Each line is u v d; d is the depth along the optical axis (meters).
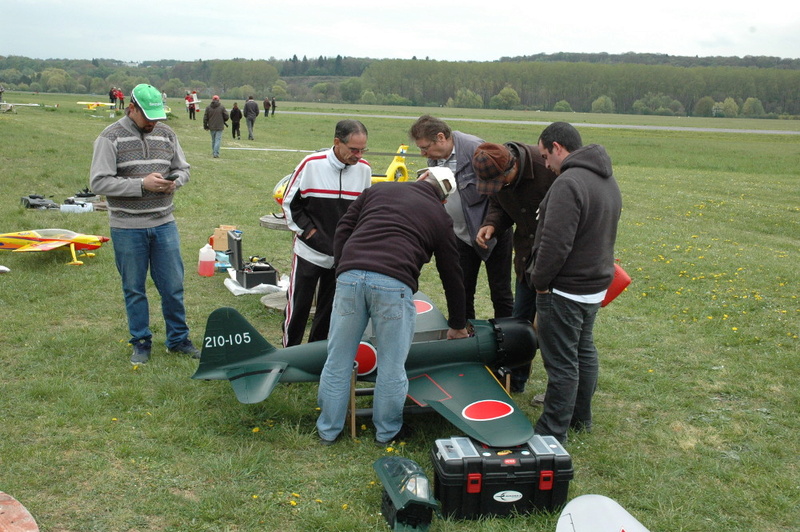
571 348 3.86
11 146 17.12
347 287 3.67
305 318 4.75
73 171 14.18
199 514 3.12
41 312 5.87
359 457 3.77
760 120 127.06
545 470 3.23
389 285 3.61
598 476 3.71
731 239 11.88
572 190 3.59
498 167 3.97
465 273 4.88
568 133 3.83
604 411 4.57
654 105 160.62
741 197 17.48
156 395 4.34
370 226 3.73
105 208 10.61
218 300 6.58
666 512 3.34
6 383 4.42
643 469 3.75
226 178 15.24
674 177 21.66
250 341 4.12
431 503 3.01
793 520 3.34
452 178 3.95
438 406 3.69
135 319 4.85
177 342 5.07
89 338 5.29
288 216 4.50
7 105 33.19
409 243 3.67
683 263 9.41
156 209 4.71
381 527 3.10
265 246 9.12
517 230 4.46
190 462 3.60
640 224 12.84
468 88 174.75
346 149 4.38
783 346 6.02
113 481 3.36
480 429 3.44
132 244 4.68
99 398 4.26
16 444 3.63
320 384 3.88
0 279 6.69
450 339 4.16
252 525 3.08
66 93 182.00
